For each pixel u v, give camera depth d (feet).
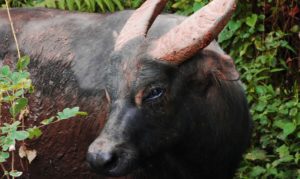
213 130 33.30
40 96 36.86
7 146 28.63
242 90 35.35
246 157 40.96
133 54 30.94
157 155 31.86
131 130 30.30
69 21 37.78
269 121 41.63
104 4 46.80
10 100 30.42
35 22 38.29
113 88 30.81
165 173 33.73
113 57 31.27
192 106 32.17
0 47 37.83
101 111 35.12
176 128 31.73
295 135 40.91
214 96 32.89
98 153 29.45
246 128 35.50
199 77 31.99
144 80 30.48
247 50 43.80
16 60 37.42
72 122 36.17
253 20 42.37
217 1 31.12
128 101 30.53
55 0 45.93
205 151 33.60
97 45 36.04
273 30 44.16
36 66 37.09
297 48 43.86
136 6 46.19
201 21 30.83
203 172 34.35
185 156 33.45
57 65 36.63
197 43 30.60
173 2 46.44
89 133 35.81
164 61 30.73
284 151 39.78
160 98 30.86
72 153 36.76
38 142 37.17
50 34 37.45
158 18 34.88
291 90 43.62
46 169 37.70
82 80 35.76
